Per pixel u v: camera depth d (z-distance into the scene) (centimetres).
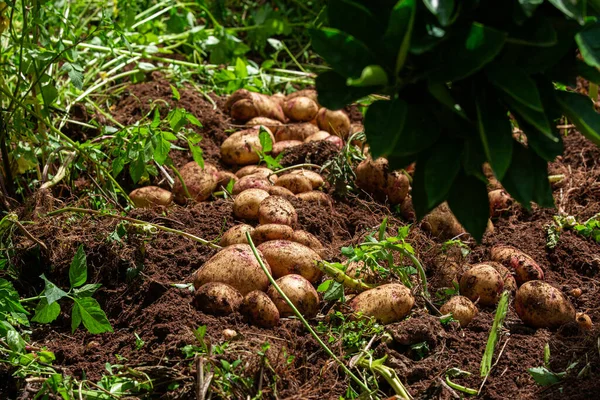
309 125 276
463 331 222
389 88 183
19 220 244
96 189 255
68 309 228
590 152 277
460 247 237
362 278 228
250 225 242
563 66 191
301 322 217
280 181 250
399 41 181
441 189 184
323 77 188
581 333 221
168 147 243
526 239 248
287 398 205
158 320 219
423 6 180
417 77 181
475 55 179
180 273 230
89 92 277
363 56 183
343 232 246
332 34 183
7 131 253
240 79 296
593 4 187
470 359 217
